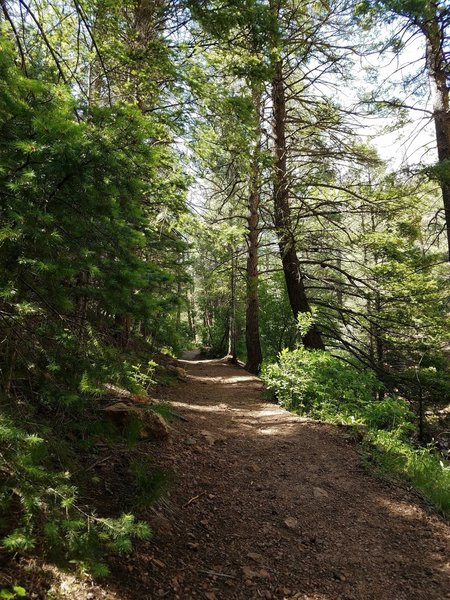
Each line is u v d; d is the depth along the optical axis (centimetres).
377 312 1479
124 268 328
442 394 1208
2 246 255
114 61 695
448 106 980
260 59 672
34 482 236
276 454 602
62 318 302
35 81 274
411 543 403
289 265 1345
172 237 1086
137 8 744
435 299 1297
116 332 389
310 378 854
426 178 1013
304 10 1168
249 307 1683
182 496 427
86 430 369
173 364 1366
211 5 593
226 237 1127
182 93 716
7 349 292
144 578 289
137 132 305
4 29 529
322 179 1346
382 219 1291
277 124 1304
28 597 224
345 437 673
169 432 568
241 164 873
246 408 895
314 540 397
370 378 902
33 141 251
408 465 586
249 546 374
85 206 297
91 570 239
